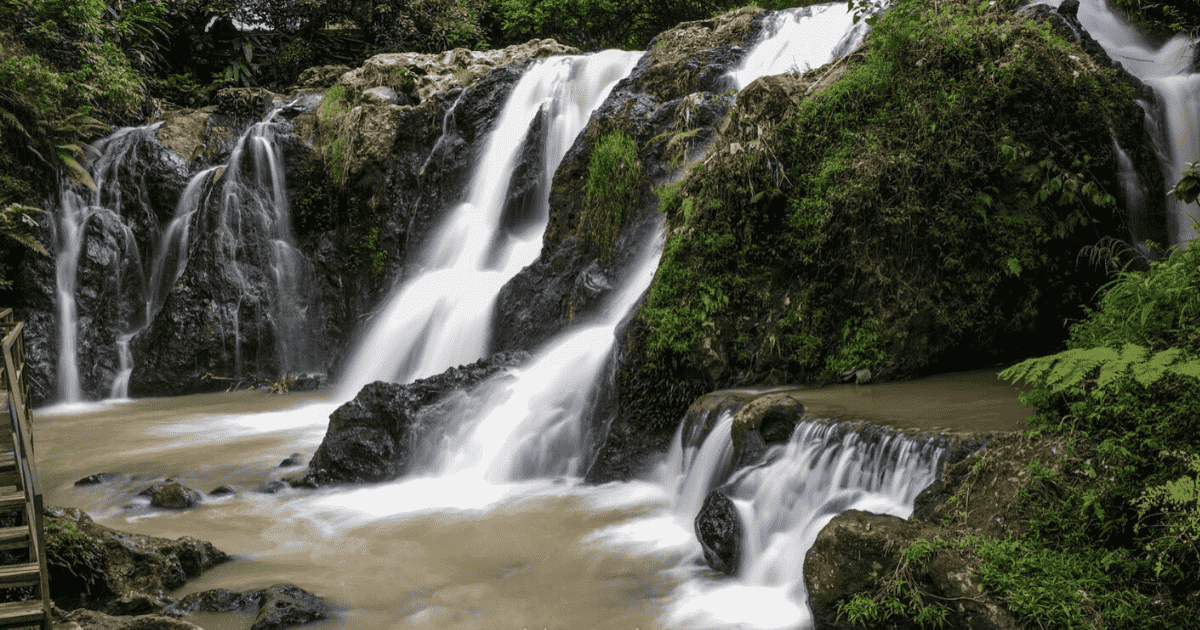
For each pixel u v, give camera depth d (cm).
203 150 1884
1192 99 1002
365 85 1945
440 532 775
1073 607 432
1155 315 531
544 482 925
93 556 623
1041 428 535
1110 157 914
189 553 678
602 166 1221
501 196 1622
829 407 744
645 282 1110
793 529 653
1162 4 1223
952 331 881
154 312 1780
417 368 1471
